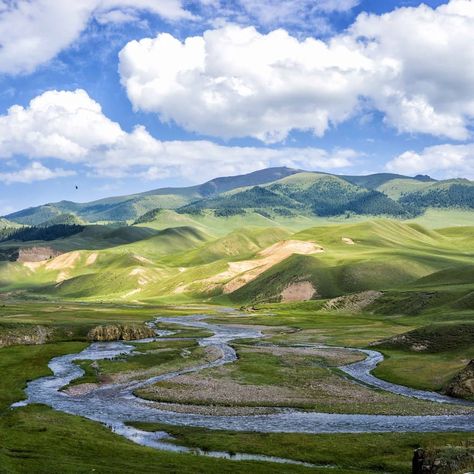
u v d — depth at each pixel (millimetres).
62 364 116500
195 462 54469
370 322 198000
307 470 52969
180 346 145750
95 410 79438
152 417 75688
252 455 59781
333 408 81375
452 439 62219
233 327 199250
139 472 49812
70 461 52688
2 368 109250
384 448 61250
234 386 96000
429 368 109375
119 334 162250
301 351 137250
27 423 68375
